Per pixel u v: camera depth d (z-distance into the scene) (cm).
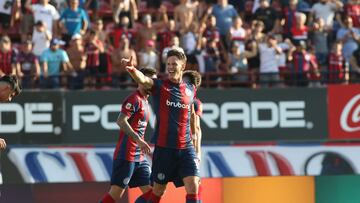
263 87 4103
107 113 4006
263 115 4056
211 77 4284
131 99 2570
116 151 2672
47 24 4531
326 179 4038
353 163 4053
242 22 4806
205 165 3997
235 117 4047
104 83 4100
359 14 4741
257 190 3991
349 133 4084
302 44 4356
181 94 2317
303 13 4706
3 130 3959
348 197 4031
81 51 4262
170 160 2323
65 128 3988
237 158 4012
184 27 4538
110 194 2675
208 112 4041
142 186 2708
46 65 4197
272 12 4669
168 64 2303
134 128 2616
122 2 4603
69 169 3962
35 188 3903
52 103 3984
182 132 2319
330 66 4359
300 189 4019
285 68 4353
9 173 3928
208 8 4578
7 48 4172
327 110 4088
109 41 4494
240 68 4341
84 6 4766
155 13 5056
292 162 4034
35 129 3975
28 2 4597
